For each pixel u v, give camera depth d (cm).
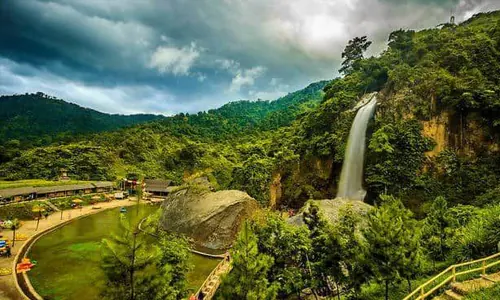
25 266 3675
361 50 9100
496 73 4762
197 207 4762
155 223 1515
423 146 4891
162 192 10625
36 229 5609
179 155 13925
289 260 2095
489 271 1712
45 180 9844
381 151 5038
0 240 4475
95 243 4809
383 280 1750
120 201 9225
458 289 1438
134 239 1378
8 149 11650
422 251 2266
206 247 4322
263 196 6494
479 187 4191
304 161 6662
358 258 1725
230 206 4503
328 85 8594
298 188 6600
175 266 2083
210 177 6806
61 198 8206
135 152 13538
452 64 5203
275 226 2139
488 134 4428
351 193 5722
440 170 4672
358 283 1833
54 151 11550
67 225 6138
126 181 10931
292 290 2147
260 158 7644
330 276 2048
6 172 10125
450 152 4681
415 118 5084
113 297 1366
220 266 3422
